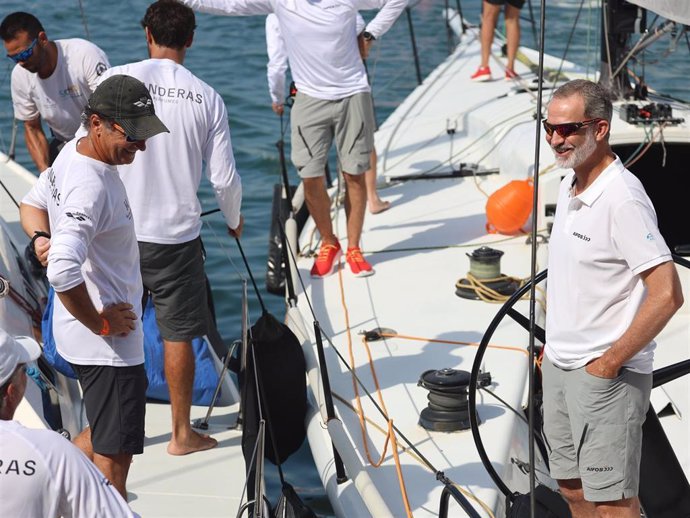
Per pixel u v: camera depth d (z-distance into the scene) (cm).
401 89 2139
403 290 1104
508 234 1229
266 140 1983
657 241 589
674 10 751
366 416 867
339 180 1380
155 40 816
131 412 684
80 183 642
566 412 661
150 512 765
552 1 2525
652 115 1199
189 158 800
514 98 1594
